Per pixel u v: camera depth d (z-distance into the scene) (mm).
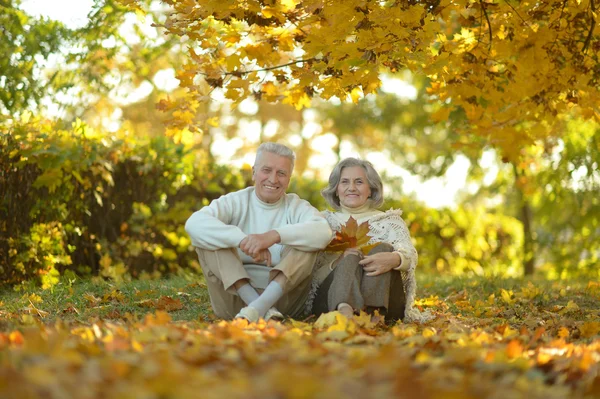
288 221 4605
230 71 5465
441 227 11523
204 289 5727
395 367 2396
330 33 4773
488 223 11984
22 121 6746
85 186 7199
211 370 2342
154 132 14758
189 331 3191
